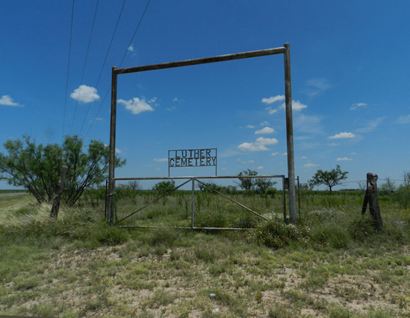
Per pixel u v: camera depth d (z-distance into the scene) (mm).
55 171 18125
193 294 5355
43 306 4934
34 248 9055
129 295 5410
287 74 10406
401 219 10523
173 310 4699
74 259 8008
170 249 8688
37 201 18438
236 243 8953
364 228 9109
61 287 5898
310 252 7961
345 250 8125
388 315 4355
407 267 6695
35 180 18453
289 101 10320
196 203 16359
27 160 18250
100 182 19297
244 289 5578
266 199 15977
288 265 7023
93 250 8883
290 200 10008
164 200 17875
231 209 14078
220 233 10273
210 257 7496
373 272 6441
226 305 4898
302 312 4570
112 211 11992
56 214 12188
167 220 13156
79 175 18469
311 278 5969
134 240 9711
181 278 6254
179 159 11562
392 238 8820
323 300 4941
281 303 4910
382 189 19375
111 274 6590
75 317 4562
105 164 19562
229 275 6379
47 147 18672
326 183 34281
